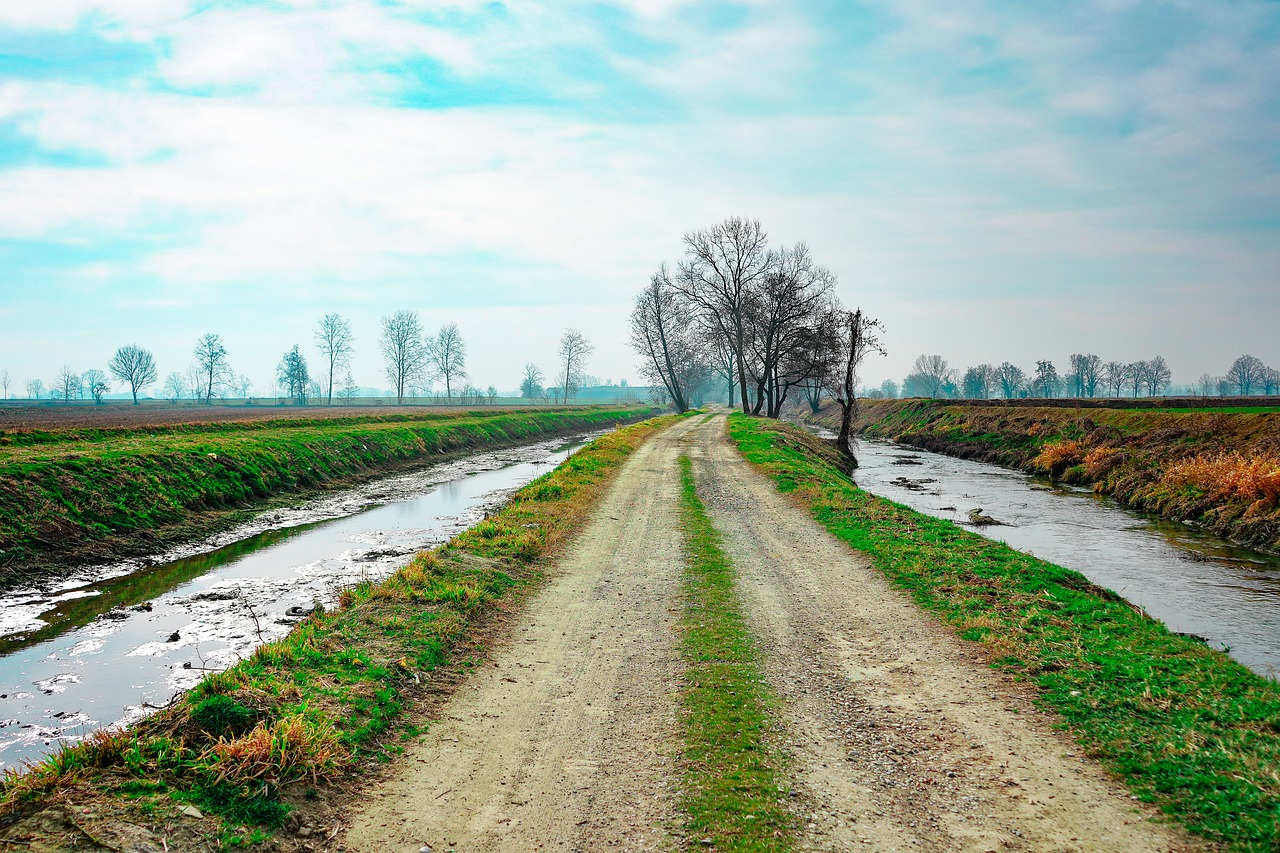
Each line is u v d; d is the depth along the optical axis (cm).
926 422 5253
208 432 3266
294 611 1170
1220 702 679
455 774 593
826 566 1277
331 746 590
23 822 446
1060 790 559
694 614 1015
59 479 1667
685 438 3834
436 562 1177
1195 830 498
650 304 6594
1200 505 2011
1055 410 3981
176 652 983
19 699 828
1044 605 1006
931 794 558
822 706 720
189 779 521
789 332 4788
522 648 895
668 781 580
